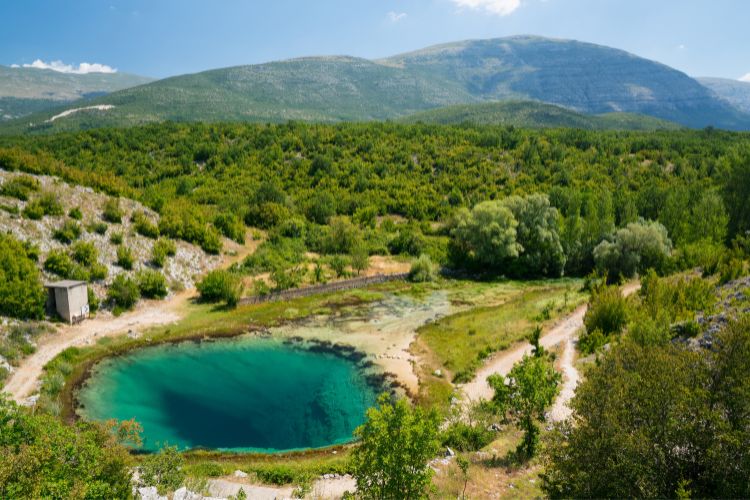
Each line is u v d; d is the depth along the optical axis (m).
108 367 34.88
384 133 126.12
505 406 22.83
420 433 14.20
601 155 111.88
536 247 68.00
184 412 29.81
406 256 71.81
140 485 17.11
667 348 16.28
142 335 40.44
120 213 55.41
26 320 37.34
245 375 35.12
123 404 30.22
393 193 95.69
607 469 13.66
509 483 19.31
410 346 40.50
